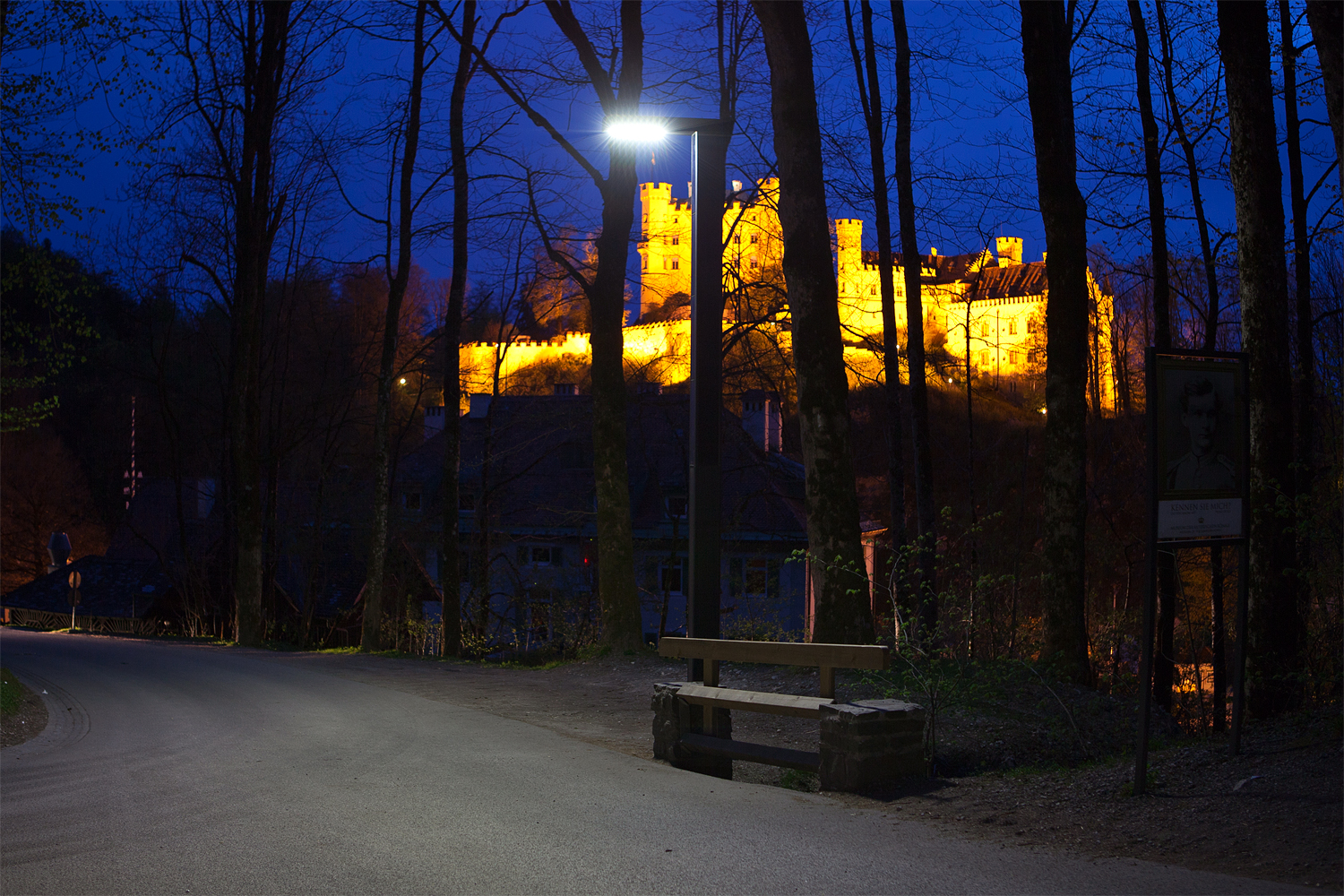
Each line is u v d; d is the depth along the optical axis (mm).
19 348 20125
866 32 21094
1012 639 20594
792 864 5168
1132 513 29062
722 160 10812
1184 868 5043
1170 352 6754
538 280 30812
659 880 4895
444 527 27641
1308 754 6961
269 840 5703
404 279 28250
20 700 14180
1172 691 18578
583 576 34875
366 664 21375
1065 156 14031
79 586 47531
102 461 61906
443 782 7477
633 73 19438
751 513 35000
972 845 5562
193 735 10812
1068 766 8156
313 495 43188
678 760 8484
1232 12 10789
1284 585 10539
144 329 46531
